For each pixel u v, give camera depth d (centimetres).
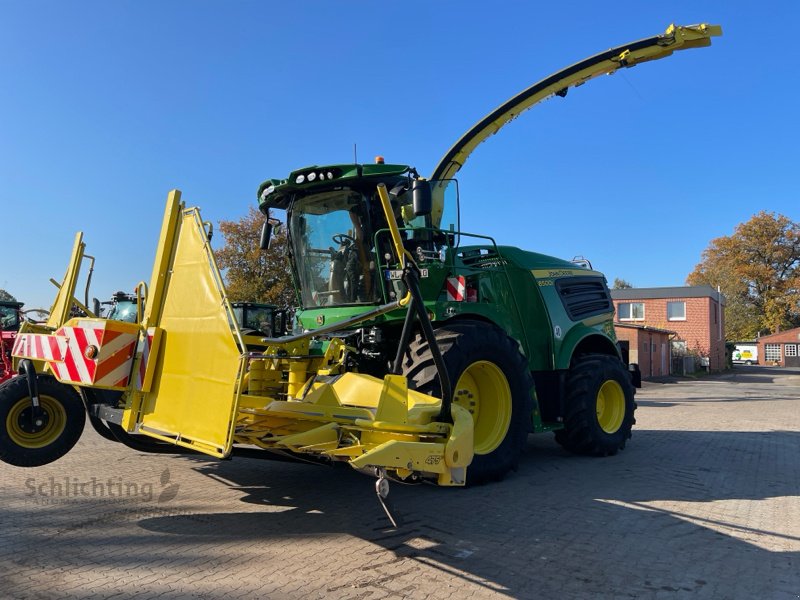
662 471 692
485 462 595
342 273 634
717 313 4256
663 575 379
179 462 679
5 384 533
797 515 521
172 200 465
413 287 418
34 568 366
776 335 6162
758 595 353
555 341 759
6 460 521
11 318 1458
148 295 471
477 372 607
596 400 766
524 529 463
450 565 386
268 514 488
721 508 539
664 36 847
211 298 405
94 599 324
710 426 1120
